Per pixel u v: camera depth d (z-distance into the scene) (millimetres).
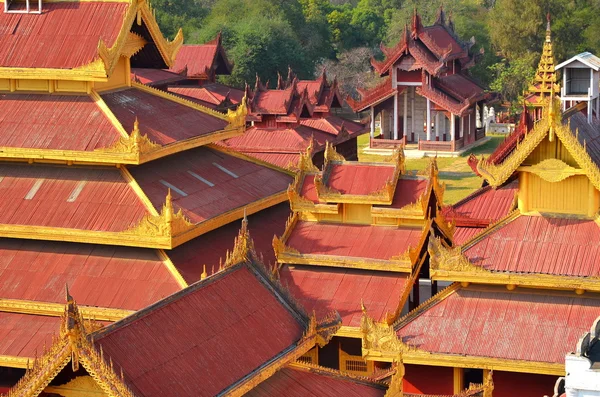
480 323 53344
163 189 60281
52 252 58594
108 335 36250
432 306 54781
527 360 51250
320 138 108875
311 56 199500
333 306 58562
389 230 61875
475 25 193500
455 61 156875
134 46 64562
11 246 59375
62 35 62688
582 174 53500
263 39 178750
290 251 61156
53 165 61250
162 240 55969
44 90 62469
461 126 152250
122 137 58125
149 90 65812
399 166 62594
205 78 131500
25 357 52781
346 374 43781
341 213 62750
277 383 41344
